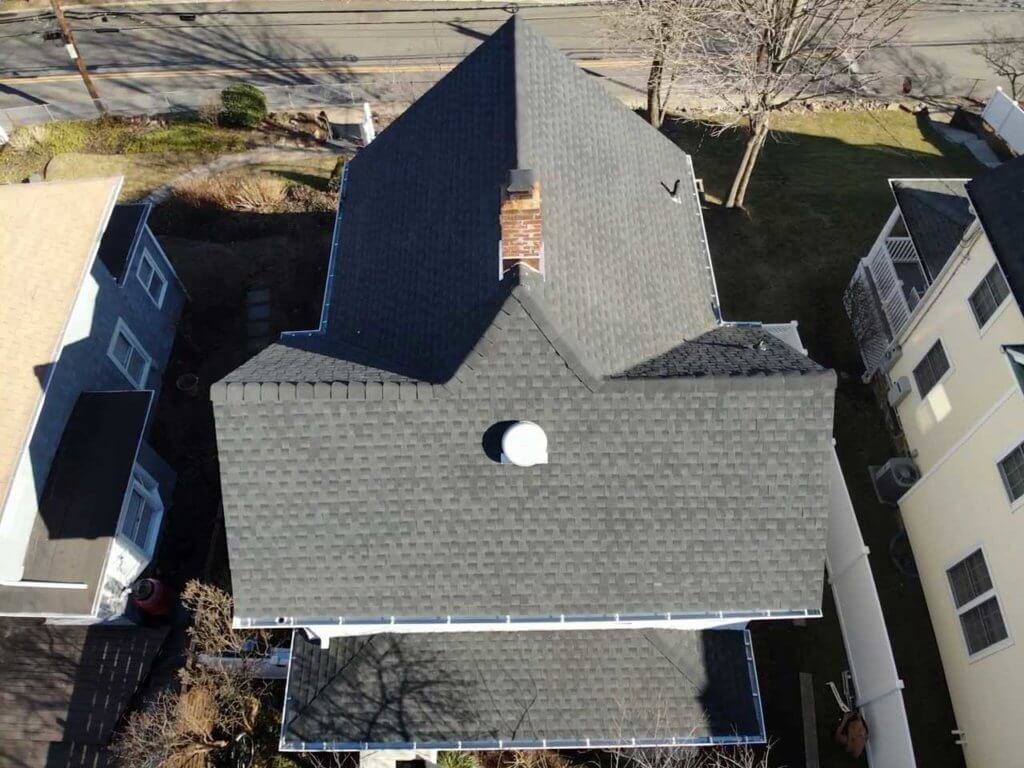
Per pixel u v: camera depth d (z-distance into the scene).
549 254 13.28
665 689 15.31
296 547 13.50
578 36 36.03
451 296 14.15
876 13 27.36
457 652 15.52
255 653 17.78
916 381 21.20
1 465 16.56
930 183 23.28
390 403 12.74
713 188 29.45
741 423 13.03
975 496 17.55
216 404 12.62
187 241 27.12
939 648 18.97
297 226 27.45
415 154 17.72
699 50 28.83
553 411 12.83
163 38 35.78
